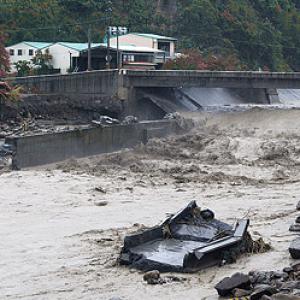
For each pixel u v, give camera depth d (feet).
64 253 94.22
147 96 338.54
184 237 94.48
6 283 80.79
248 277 72.28
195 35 507.71
